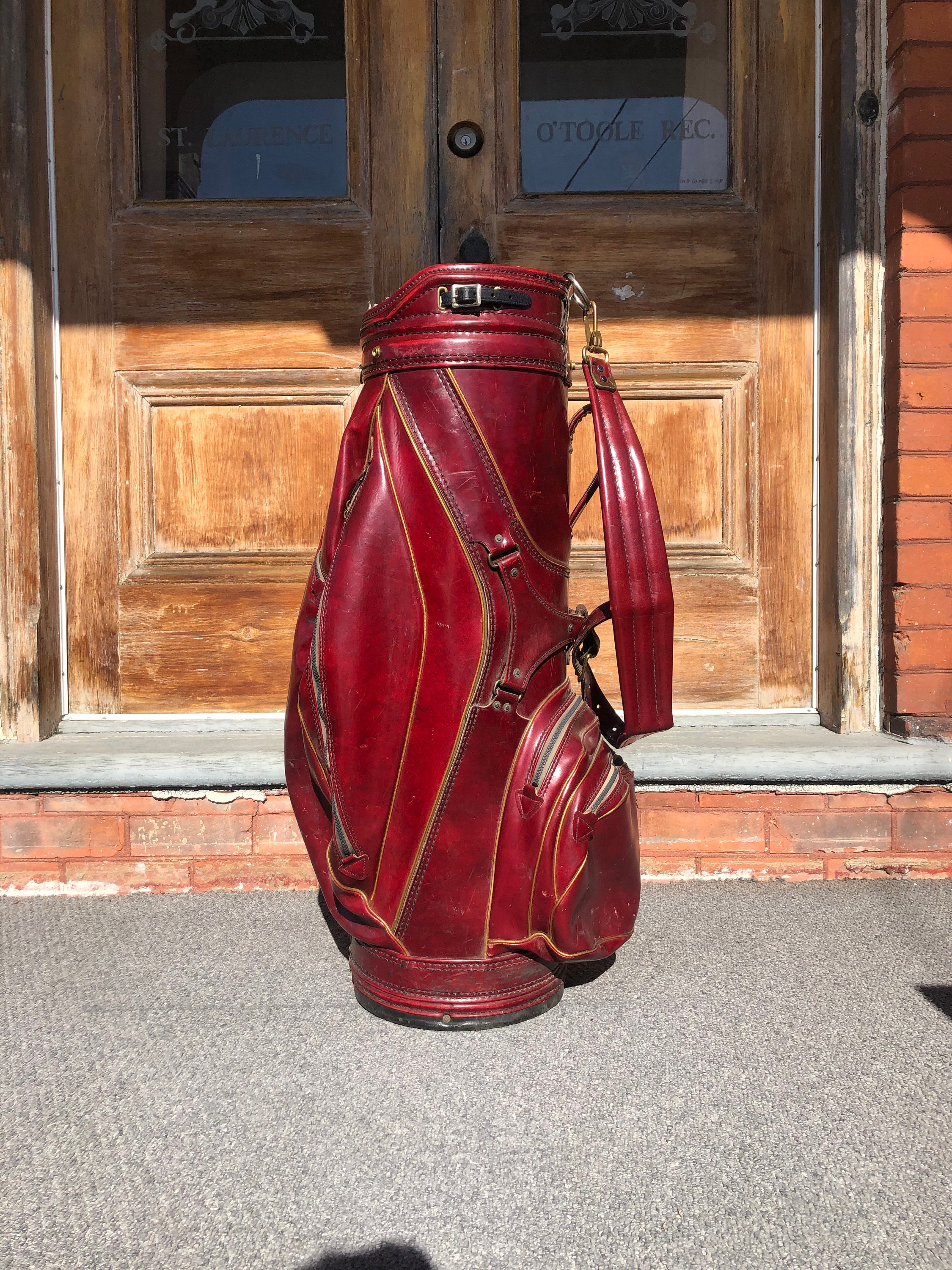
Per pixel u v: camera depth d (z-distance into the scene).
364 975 1.52
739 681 2.40
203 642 2.37
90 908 2.00
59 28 2.31
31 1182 1.10
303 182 2.36
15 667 2.21
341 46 2.34
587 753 1.43
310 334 2.33
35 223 2.23
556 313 1.47
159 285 2.33
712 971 1.65
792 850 2.12
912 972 1.63
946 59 2.11
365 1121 1.22
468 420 1.40
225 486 2.35
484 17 2.30
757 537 2.38
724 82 2.37
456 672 1.39
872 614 2.24
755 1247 0.99
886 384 2.21
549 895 1.38
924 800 2.12
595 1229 1.02
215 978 1.65
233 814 2.11
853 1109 1.23
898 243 2.15
